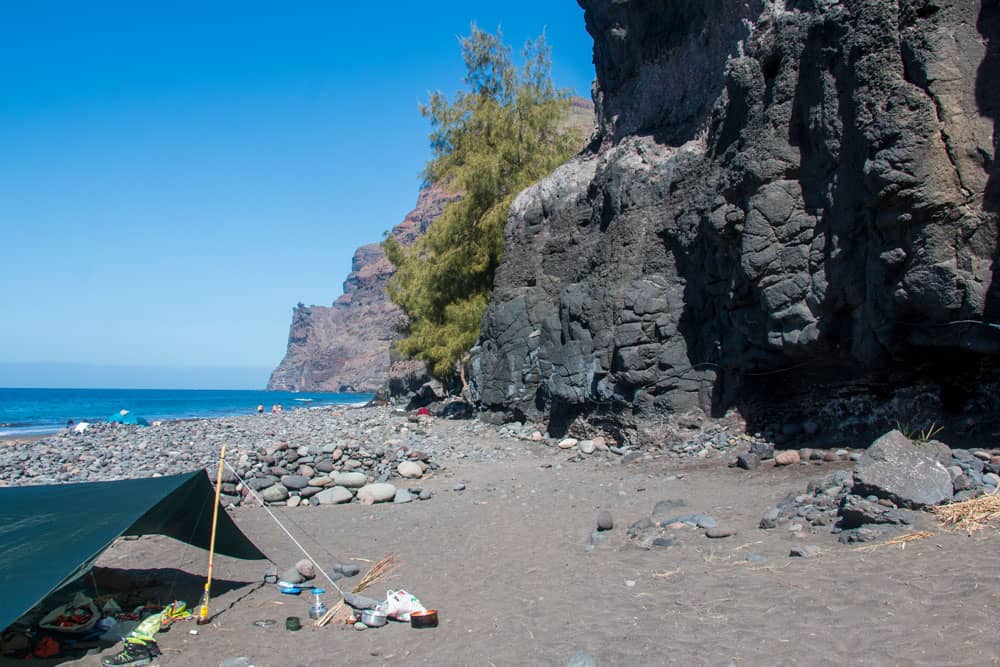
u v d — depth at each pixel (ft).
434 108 92.07
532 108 89.35
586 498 37.55
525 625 19.95
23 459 67.87
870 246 34.47
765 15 45.32
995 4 30.48
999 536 20.57
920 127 31.12
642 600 20.66
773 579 20.62
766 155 40.65
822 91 37.19
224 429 93.86
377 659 18.58
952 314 31.17
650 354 50.65
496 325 72.08
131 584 25.89
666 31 63.31
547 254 68.95
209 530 26.21
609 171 59.47
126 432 95.81
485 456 57.67
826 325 38.29
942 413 35.17
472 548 29.43
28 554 19.57
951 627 16.03
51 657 19.38
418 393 121.29
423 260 113.39
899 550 21.11
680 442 47.52
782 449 41.09
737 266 43.45
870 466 25.09
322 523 36.37
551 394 61.21
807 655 15.97
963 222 30.45
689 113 59.00
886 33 33.01
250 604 23.62
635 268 54.75
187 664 18.76
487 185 86.38
